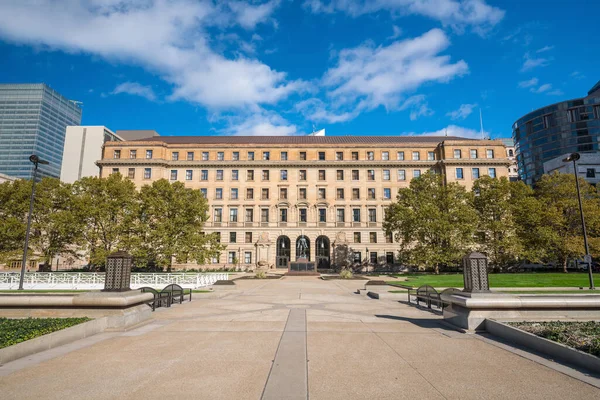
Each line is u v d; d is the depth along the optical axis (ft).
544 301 35.91
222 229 222.28
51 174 570.05
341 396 19.30
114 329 36.27
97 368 24.12
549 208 161.07
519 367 24.29
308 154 232.12
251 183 227.81
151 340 32.09
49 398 19.03
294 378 22.13
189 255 143.95
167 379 21.98
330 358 26.48
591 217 151.23
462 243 150.71
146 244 138.41
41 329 30.30
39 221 137.90
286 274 167.43
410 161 225.97
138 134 328.29
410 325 39.42
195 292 71.72
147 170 224.53
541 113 359.25
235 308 53.62
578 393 19.62
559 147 342.64
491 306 35.73
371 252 217.77
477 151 223.92
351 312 49.73
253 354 27.50
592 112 333.62
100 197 143.54
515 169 435.12
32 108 551.59
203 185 227.61
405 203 164.14
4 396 19.25
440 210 162.20
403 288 78.54
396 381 21.65
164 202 145.28
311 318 44.21
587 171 246.47
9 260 129.70
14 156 536.01
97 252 130.82
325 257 222.69
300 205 223.71
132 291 40.60
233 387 20.61
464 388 20.49
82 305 37.42
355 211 225.35
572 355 24.93
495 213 165.58
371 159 230.48
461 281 107.24
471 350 28.71
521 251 152.87
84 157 325.42
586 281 99.96
